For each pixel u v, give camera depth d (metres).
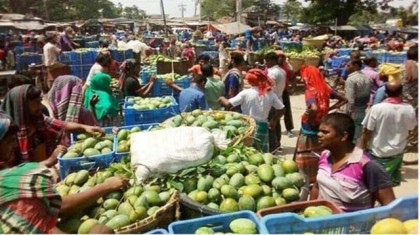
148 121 6.39
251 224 2.45
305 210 2.67
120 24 64.38
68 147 4.77
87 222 2.77
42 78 13.73
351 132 3.06
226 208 3.14
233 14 75.06
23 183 2.23
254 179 3.41
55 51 13.99
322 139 3.11
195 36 34.38
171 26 58.66
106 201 3.07
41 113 4.45
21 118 4.16
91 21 54.09
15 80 4.86
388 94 5.03
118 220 2.81
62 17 75.44
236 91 6.88
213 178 3.44
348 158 3.06
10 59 19.98
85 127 4.75
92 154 4.22
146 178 3.36
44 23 42.56
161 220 2.93
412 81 7.28
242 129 4.79
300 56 15.28
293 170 3.58
